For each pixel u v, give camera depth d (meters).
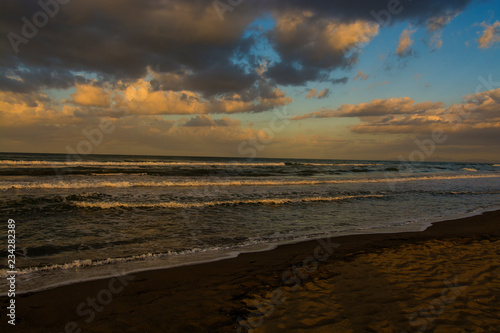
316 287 4.16
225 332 2.99
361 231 8.19
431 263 5.19
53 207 10.01
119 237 7.11
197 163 43.59
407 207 12.47
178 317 3.33
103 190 14.36
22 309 3.53
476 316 3.25
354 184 21.47
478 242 6.80
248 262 5.45
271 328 3.04
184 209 10.66
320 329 3.01
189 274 4.80
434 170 50.00
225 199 12.92
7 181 15.79
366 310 3.43
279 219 9.62
